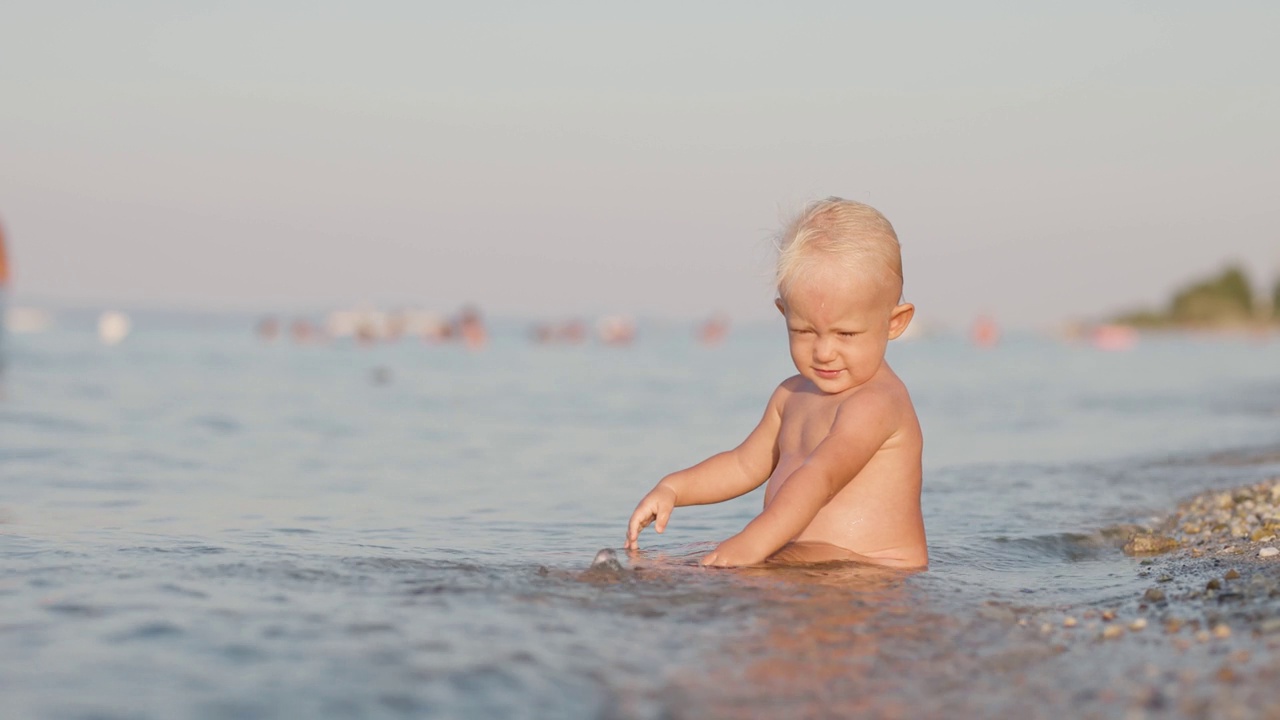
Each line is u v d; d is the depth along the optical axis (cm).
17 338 3541
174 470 682
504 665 215
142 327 6512
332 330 5672
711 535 443
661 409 1357
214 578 299
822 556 349
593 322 7819
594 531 451
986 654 241
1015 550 420
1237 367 3125
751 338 6719
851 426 353
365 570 315
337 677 206
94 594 275
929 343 6425
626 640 240
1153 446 929
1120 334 6556
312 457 792
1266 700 204
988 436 1045
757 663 227
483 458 812
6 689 198
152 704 191
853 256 346
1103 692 213
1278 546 399
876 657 236
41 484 591
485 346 4234
